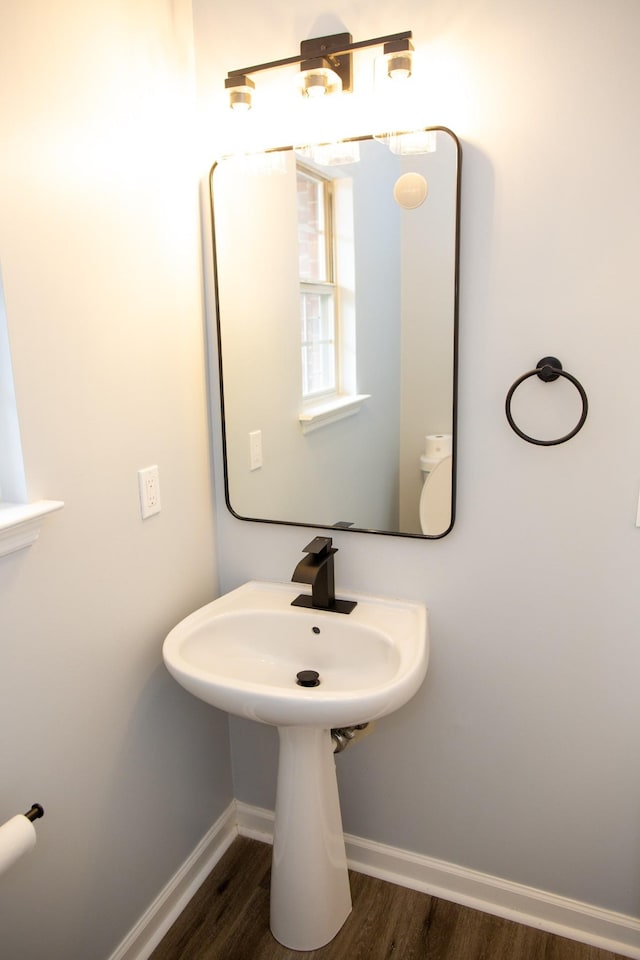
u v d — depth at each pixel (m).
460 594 1.60
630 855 1.59
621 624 1.48
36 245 1.17
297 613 1.63
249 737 1.97
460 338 1.46
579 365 1.39
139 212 1.43
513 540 1.52
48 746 1.30
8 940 1.25
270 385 1.67
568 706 1.57
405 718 1.73
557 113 1.30
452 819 1.75
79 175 1.25
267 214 1.57
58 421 1.25
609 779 1.57
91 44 1.26
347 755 1.83
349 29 1.42
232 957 1.63
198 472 1.73
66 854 1.37
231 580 1.87
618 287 1.33
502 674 1.61
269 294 1.61
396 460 1.58
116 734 1.49
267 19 1.48
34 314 1.18
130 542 1.49
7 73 1.09
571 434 1.37
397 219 1.45
